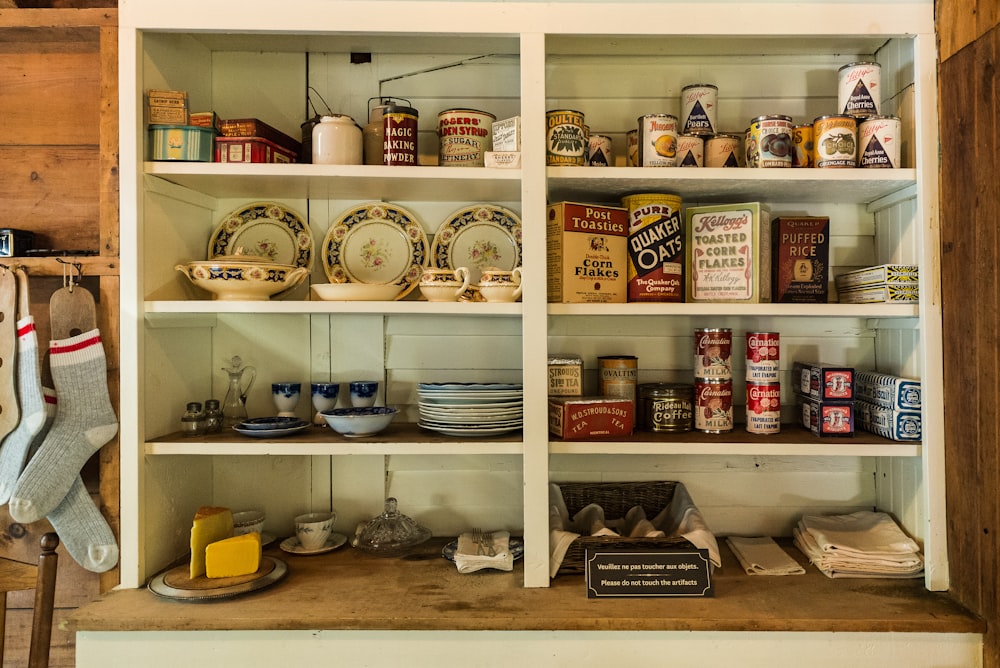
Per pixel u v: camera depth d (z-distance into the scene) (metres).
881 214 1.65
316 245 1.70
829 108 1.69
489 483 1.71
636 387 1.61
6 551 1.56
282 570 1.45
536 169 1.39
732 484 1.71
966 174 1.30
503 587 1.40
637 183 1.47
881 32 1.41
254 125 1.44
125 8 1.38
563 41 1.54
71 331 1.42
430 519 1.71
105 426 1.42
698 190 1.55
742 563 1.52
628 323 1.71
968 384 1.31
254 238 1.68
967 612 1.28
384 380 1.71
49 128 1.62
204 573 1.43
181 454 1.55
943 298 1.39
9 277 1.40
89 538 1.42
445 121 1.51
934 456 1.39
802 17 1.41
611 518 1.67
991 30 1.22
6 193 1.62
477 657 1.28
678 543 1.39
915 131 1.42
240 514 1.65
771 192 1.56
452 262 1.69
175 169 1.40
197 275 1.43
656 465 1.71
